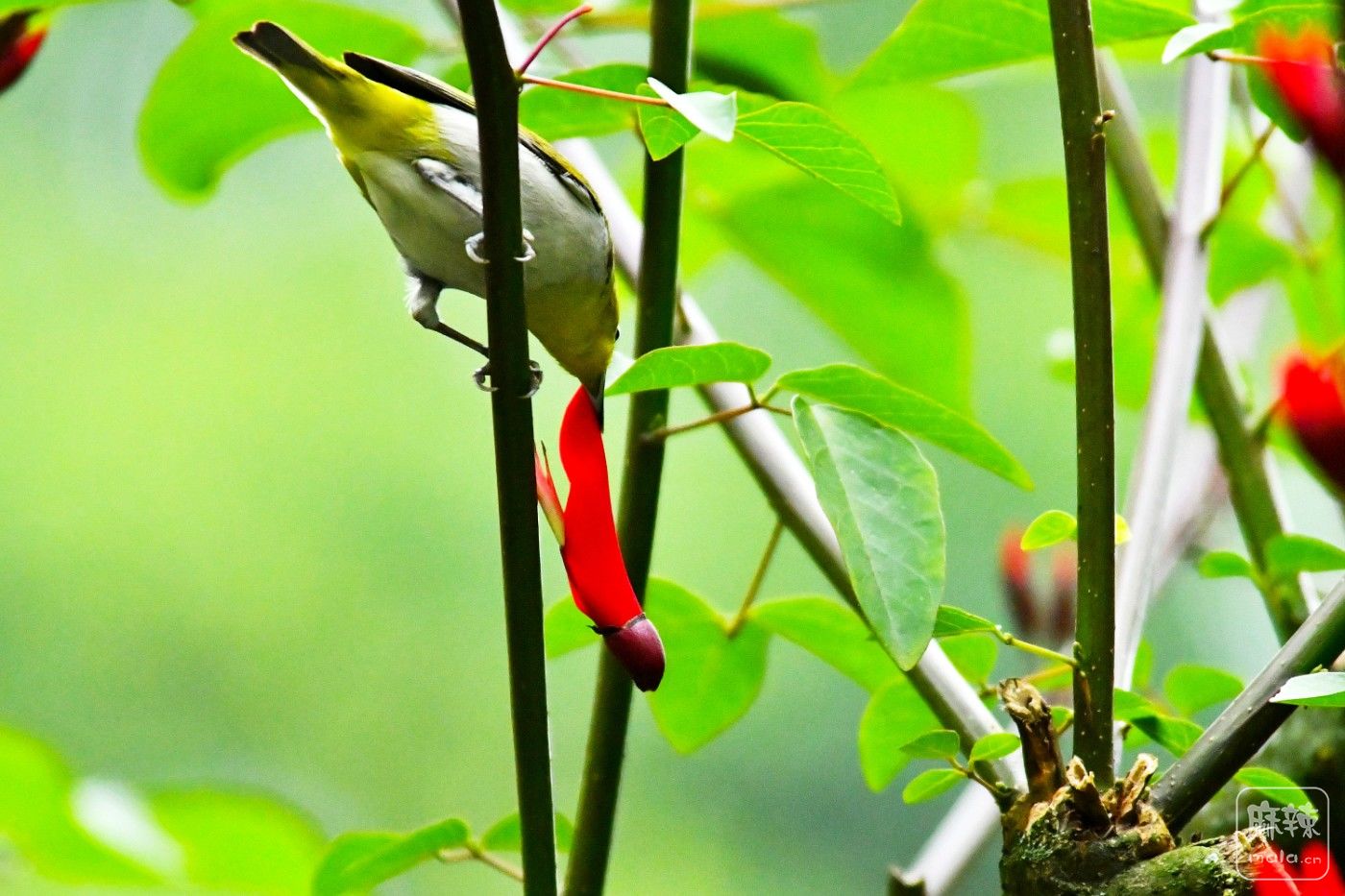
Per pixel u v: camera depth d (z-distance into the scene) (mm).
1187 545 3479
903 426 3350
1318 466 3215
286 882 3482
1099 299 3301
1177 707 3402
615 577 3316
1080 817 3293
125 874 3467
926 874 3396
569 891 3355
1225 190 3422
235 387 7070
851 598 3393
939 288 3645
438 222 3465
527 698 3311
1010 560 3457
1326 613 3301
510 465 3307
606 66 3377
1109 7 3359
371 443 7047
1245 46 3334
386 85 3467
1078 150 3303
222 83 3502
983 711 3357
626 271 3469
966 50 3395
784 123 3305
